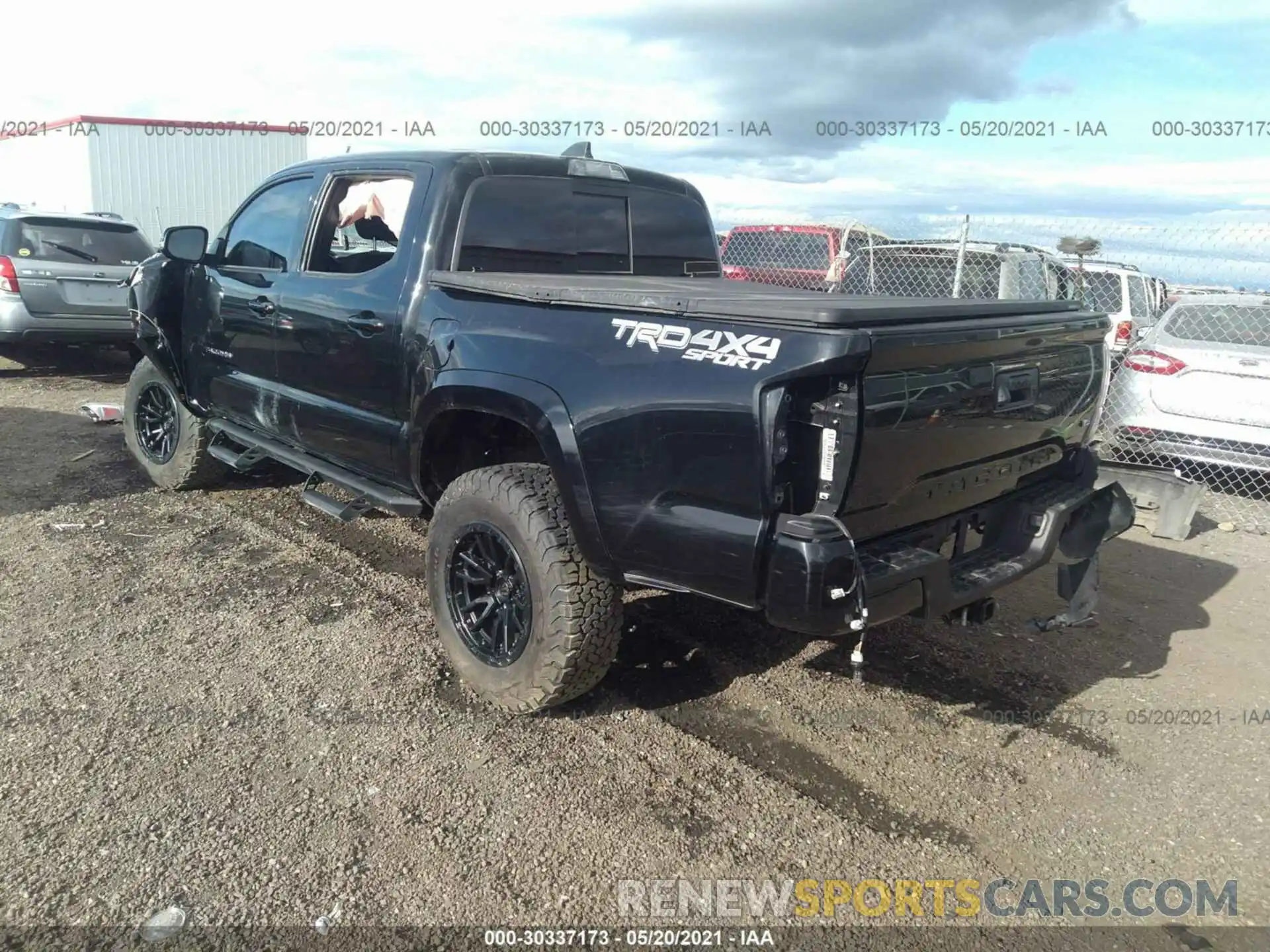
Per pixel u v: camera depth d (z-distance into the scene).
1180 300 6.84
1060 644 4.12
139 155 18.98
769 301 2.62
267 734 3.09
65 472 6.01
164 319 5.12
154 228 19.47
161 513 5.27
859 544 2.71
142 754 2.94
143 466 5.82
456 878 2.46
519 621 3.18
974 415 2.78
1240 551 5.54
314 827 2.63
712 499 2.57
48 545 4.71
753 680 3.61
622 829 2.69
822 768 3.05
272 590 4.27
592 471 2.79
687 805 2.81
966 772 3.08
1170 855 2.71
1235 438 6.24
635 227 4.32
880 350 2.36
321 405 4.05
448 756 3.00
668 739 3.17
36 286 8.70
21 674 3.41
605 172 4.16
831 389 2.38
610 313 2.85
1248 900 2.52
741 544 2.50
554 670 3.03
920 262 9.17
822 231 10.81
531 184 3.82
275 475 6.09
